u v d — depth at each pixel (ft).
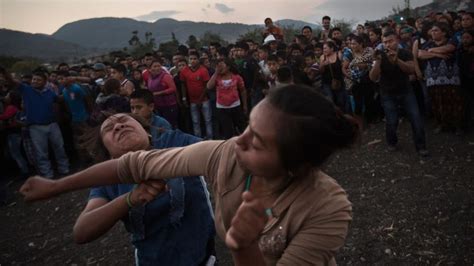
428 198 13.76
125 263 12.75
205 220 5.53
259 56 25.82
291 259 3.14
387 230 12.18
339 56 23.02
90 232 4.42
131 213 5.15
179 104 24.61
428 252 10.94
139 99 11.32
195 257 5.38
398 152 18.31
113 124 5.16
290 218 3.21
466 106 19.47
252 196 2.48
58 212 17.81
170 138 5.63
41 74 21.71
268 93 2.94
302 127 2.74
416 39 22.33
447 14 28.19
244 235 2.42
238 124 22.98
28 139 22.29
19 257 14.42
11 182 23.16
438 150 17.88
